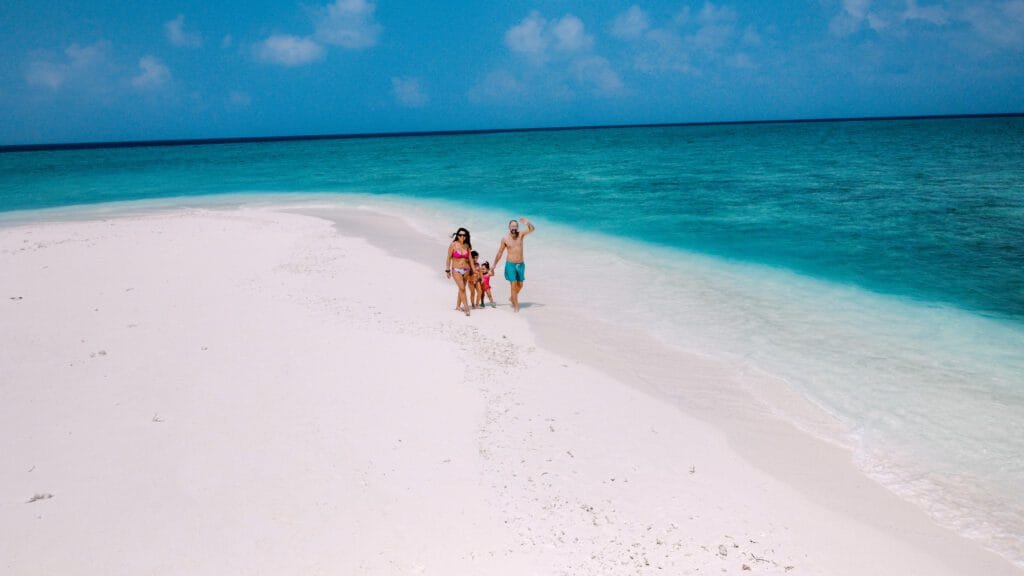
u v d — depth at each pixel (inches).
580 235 853.8
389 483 262.2
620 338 453.7
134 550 218.2
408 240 826.2
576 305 534.6
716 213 1000.9
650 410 340.2
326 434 300.2
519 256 498.3
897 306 519.2
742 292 569.6
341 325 461.1
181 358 393.4
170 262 668.7
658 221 943.0
